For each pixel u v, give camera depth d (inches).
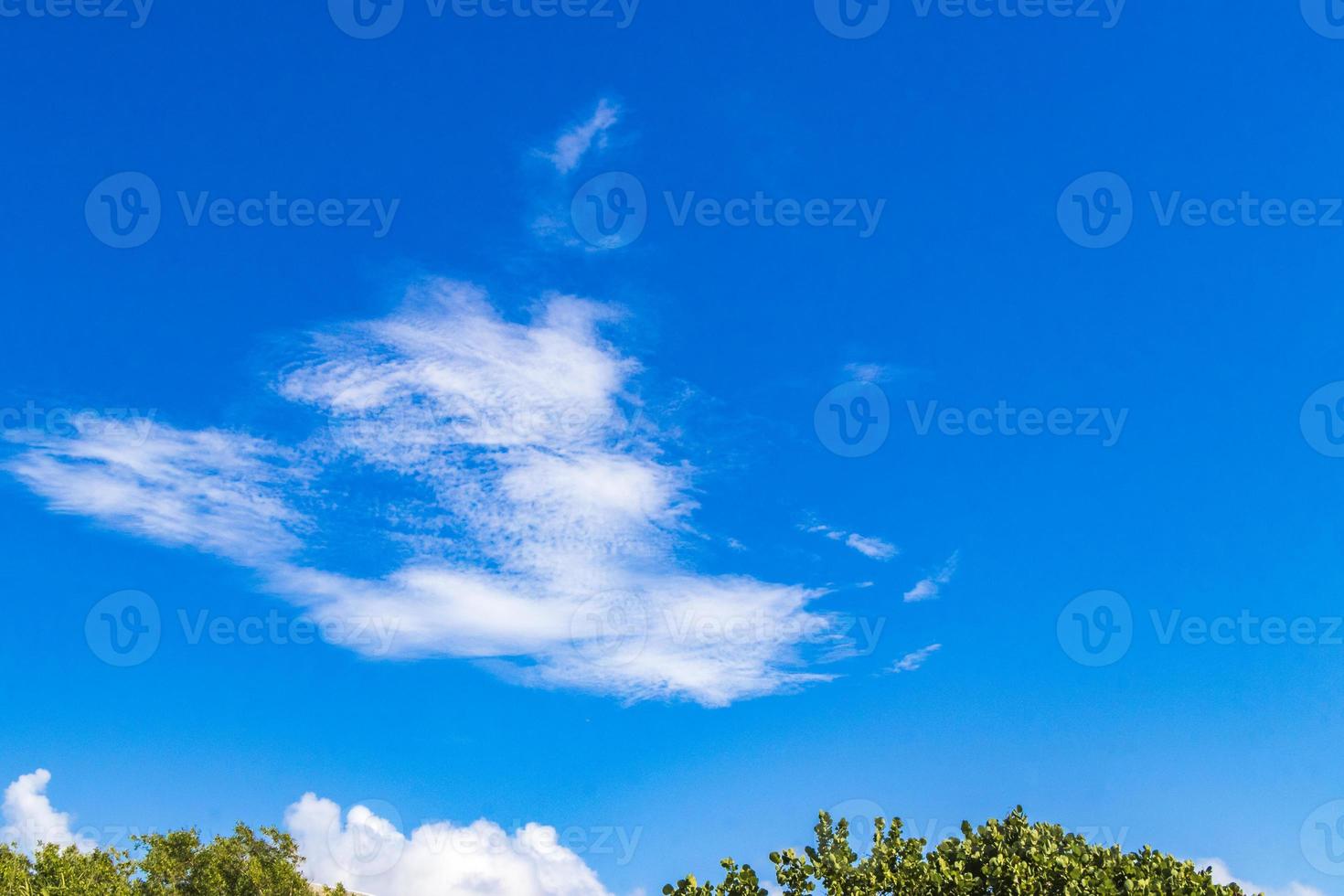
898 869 644.7
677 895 609.9
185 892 1186.0
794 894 624.7
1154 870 655.1
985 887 649.0
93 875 1007.0
